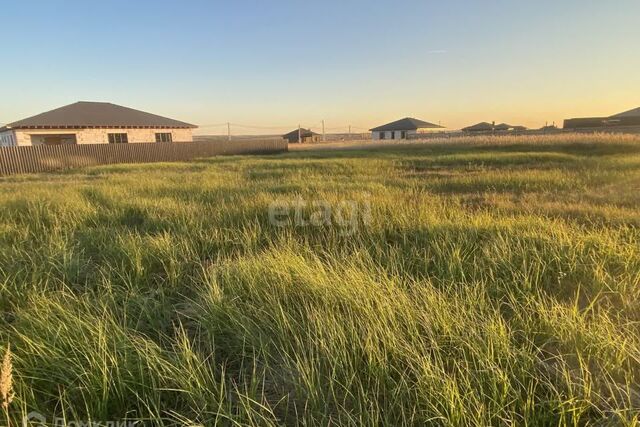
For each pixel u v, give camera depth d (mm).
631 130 50156
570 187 9656
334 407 2139
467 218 5969
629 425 1840
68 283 3904
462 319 2738
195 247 5078
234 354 2730
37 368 2348
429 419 1860
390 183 10758
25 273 4027
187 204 7691
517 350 2387
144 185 10461
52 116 29375
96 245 5266
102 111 32500
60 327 2617
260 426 1997
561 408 1960
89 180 12867
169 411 2100
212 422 2002
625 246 4289
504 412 1954
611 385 2197
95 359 2332
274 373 2480
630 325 2816
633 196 8102
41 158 20000
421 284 3443
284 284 3416
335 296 3156
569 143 25531
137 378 2279
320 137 93000
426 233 5148
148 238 5137
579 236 4656
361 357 2395
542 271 3730
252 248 5055
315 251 4652
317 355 2377
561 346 2562
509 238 4727
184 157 27500
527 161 16984
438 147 32156
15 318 3068
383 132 80625
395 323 2697
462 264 4031
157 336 2947
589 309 3082
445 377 2143
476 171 13883
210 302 3215
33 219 6477
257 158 24219
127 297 3469
